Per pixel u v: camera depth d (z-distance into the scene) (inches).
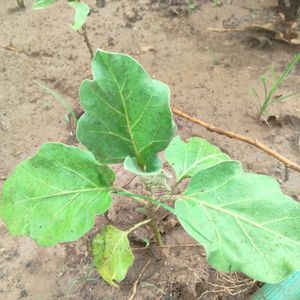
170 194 13.6
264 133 19.5
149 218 14.1
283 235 11.1
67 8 25.8
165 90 11.8
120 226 16.1
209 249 10.9
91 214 11.7
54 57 23.0
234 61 22.6
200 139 14.8
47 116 20.5
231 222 11.4
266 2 25.8
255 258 10.8
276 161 18.3
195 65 22.5
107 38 23.9
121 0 26.2
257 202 11.5
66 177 12.0
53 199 11.8
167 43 23.7
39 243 11.4
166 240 15.7
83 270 15.2
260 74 21.9
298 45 23.2
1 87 21.7
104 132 12.1
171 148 14.2
